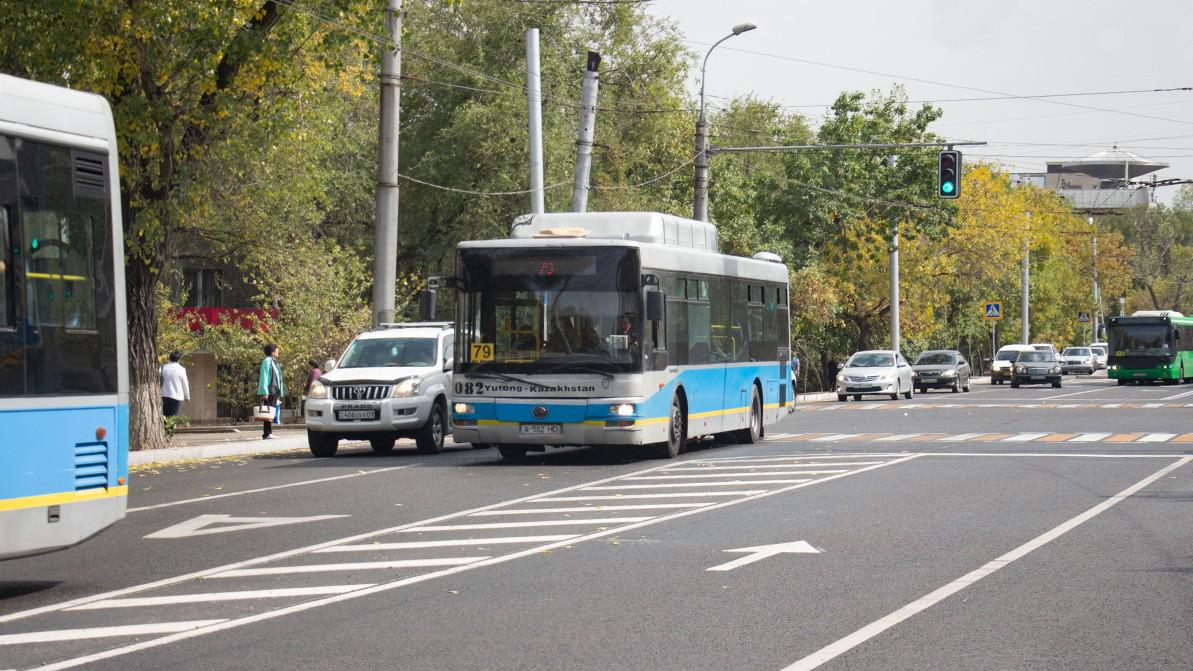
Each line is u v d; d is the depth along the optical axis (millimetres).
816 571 16438
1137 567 16594
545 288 32312
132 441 38750
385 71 42938
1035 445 37875
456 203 70312
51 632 13188
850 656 11781
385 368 38500
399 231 74500
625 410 31672
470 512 22844
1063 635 12625
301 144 44656
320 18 35750
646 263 32594
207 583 16016
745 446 38812
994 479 27844
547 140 68625
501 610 14102
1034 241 135250
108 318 16625
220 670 11445
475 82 70312
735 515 22047
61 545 15727
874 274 97312
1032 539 19078
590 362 31859
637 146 79938
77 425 16000
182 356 64875
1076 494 24953
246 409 76125
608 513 22516
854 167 90500
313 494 26203
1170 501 23766
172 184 37250
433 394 38062
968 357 135000
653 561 17344
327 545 19078
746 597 14734
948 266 99375
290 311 62219
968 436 42250
